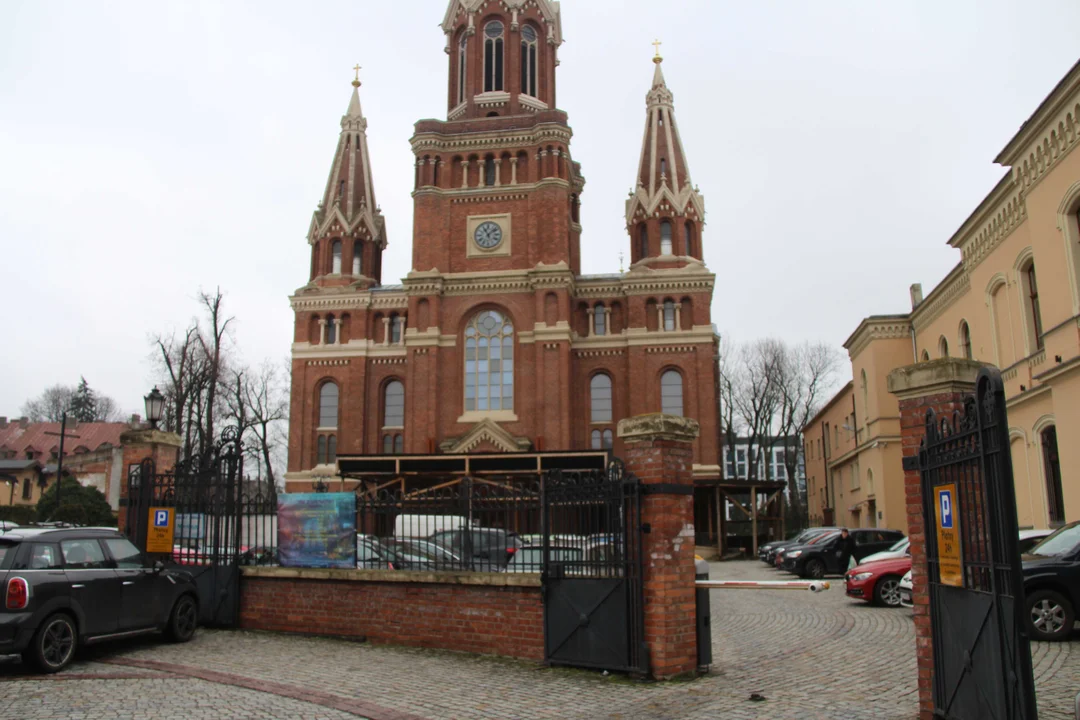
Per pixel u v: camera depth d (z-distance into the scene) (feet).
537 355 169.78
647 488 40.98
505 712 34.45
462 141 183.83
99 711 34.04
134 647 50.85
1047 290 83.15
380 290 189.67
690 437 42.39
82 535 47.14
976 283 113.80
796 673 41.73
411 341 173.88
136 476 62.13
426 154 182.60
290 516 57.47
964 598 28.07
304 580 55.67
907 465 32.60
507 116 189.26
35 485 229.45
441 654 47.65
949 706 29.40
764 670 42.55
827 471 218.38
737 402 261.44
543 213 177.17
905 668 42.96
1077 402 76.74
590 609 42.27
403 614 51.11
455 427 171.32
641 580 40.52
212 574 58.03
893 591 71.31
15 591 41.34
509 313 175.22
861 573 72.43
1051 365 83.87
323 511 56.08
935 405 31.71
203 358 195.21
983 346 112.47
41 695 37.06
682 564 41.19
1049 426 90.22
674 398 175.63
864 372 165.78
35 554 43.50
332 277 192.44
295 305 188.65
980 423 26.21
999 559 25.39
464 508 50.52
